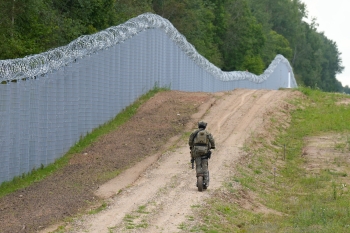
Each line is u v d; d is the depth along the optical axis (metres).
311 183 47.88
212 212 34.50
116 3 112.00
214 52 186.00
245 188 42.47
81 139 57.31
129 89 72.25
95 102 61.31
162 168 46.31
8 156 43.81
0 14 68.69
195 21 163.12
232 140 57.62
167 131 60.62
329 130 67.69
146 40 79.06
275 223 34.78
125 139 57.41
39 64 47.81
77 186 40.72
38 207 34.78
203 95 79.06
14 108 44.91
